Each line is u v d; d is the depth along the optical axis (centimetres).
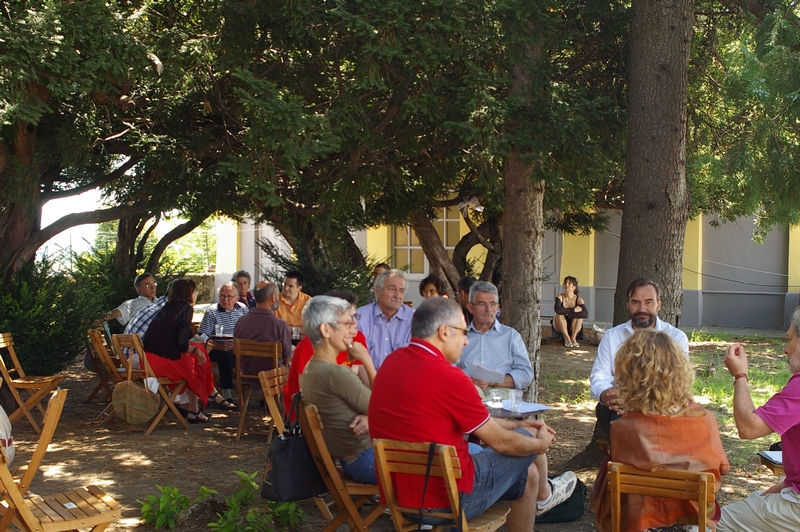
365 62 673
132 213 955
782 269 1873
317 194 922
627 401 367
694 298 1928
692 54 797
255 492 541
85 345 917
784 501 381
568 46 778
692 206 1238
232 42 719
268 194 665
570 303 1524
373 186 907
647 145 595
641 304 501
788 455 386
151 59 724
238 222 1203
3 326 846
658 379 360
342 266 1213
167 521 485
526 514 426
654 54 595
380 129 768
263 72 777
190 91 825
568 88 716
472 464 372
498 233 1429
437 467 349
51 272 943
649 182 594
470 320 678
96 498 400
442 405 361
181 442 736
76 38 661
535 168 671
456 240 2008
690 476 345
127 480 604
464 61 689
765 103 675
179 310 802
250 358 765
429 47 666
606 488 391
